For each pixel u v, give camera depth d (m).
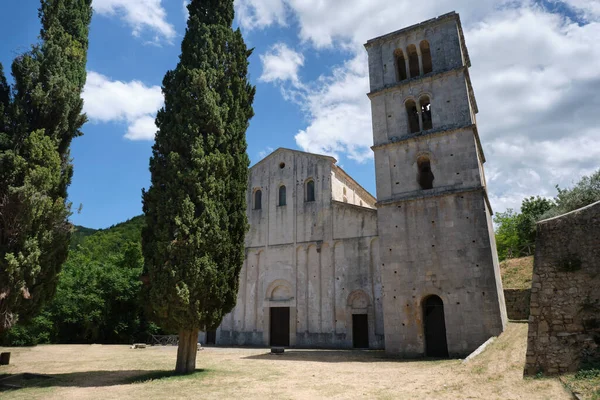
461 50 30.14
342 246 34.72
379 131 30.30
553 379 13.13
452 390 13.77
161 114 21.09
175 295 17.36
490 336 23.42
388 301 26.59
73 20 20.83
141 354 29.78
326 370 19.58
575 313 14.08
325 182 36.91
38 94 18.09
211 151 20.08
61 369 21.42
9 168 16.75
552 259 15.00
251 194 40.28
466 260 25.05
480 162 29.78
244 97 23.00
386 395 13.39
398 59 33.03
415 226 27.02
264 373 18.61
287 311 36.06
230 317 38.19
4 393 14.93
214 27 22.64
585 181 43.38
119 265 58.03
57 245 18.00
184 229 17.89
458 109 27.95
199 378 17.19
